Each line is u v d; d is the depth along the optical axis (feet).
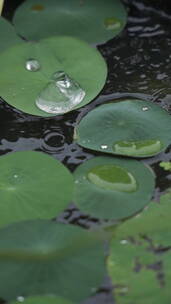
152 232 4.62
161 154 4.89
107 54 5.29
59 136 4.99
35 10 5.41
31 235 4.60
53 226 4.63
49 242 4.58
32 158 4.84
